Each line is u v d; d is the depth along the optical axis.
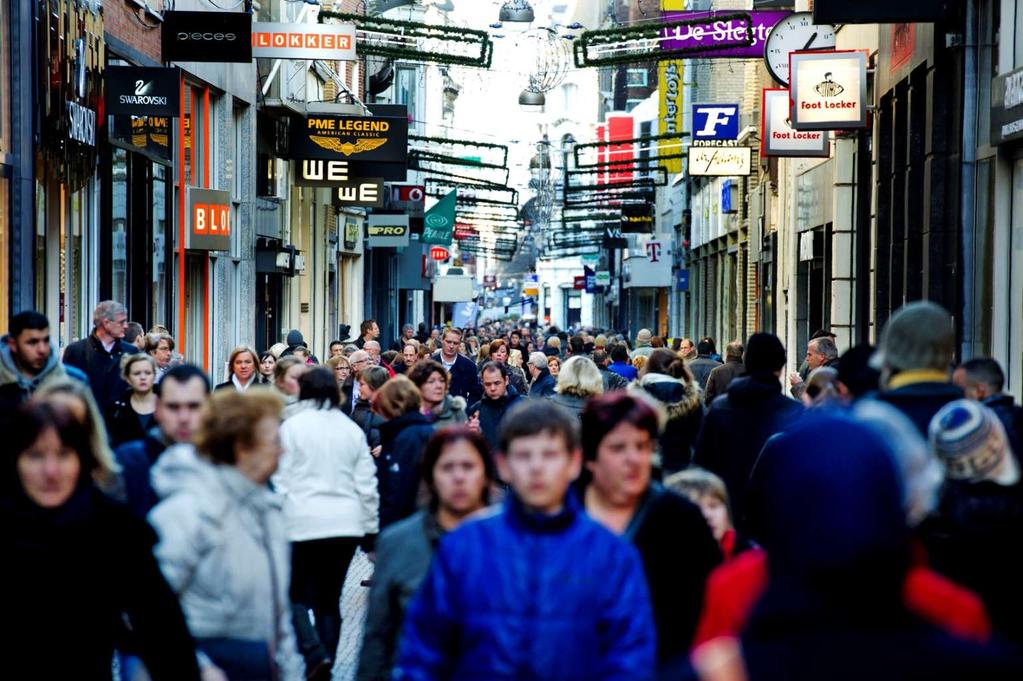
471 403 43.91
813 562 6.35
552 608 10.23
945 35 40.91
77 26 40.16
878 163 54.78
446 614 10.38
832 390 20.41
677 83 121.75
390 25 56.09
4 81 35.47
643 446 12.79
